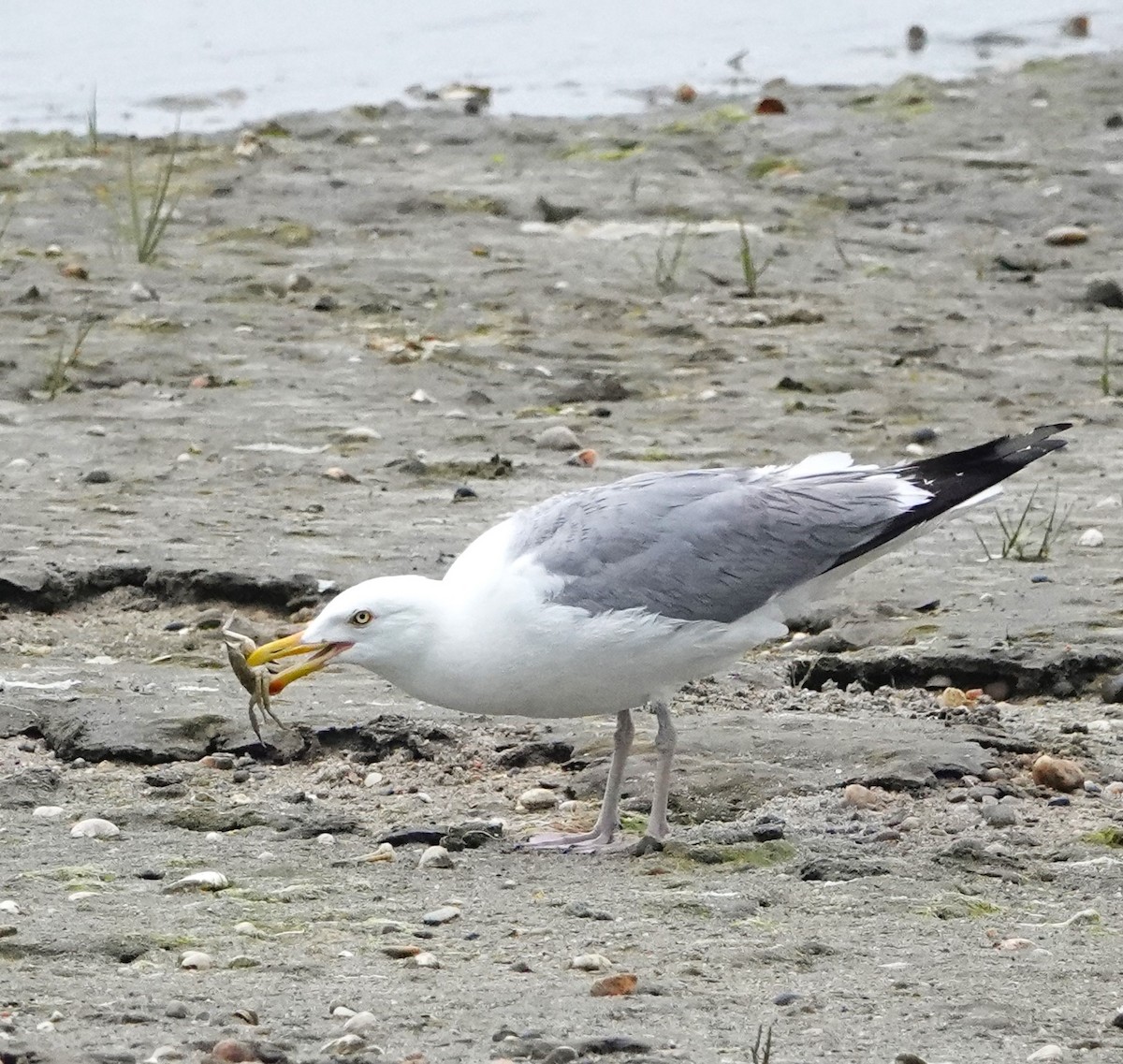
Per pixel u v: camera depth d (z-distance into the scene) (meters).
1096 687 12.50
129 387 18.95
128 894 9.08
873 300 22.00
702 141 28.89
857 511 10.31
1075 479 16.66
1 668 12.63
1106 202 25.53
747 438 17.67
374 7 39.69
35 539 14.77
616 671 9.92
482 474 16.70
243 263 22.94
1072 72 33.44
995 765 11.02
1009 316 21.52
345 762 11.37
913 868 9.50
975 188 26.22
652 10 40.34
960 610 13.55
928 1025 7.49
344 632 9.95
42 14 37.78
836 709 12.12
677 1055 7.08
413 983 7.88
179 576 14.01
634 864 9.70
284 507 15.74
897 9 40.91
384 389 18.98
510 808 10.70
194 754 11.39
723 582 10.03
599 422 18.20
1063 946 8.48
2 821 10.27
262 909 8.87
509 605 9.83
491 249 23.77
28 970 7.96
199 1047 7.09
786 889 9.25
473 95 33.06
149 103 32.16
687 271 22.92
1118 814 10.38
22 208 25.05
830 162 27.59
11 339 19.97
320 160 27.89
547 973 8.02
